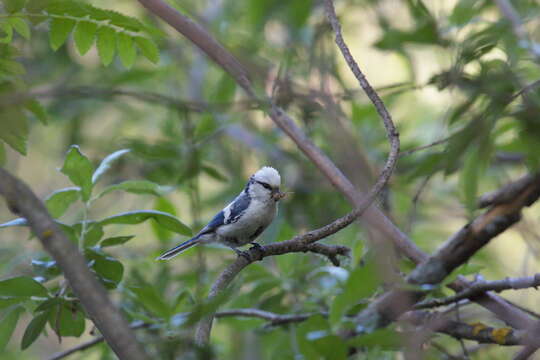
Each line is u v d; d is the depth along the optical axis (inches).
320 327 179.5
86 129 668.1
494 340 244.2
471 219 238.4
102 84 526.9
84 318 286.0
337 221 250.8
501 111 208.2
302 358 186.7
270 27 569.9
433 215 447.8
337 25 263.6
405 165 475.8
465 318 305.9
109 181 516.4
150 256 451.5
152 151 462.6
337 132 282.7
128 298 333.4
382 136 489.7
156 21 577.9
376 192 239.5
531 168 209.3
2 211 552.4
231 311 331.3
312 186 492.7
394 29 324.8
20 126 257.4
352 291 175.9
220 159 583.5
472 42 271.3
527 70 290.0
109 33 298.4
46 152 690.2
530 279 248.8
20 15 275.0
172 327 233.9
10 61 280.7
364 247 283.1
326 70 327.6
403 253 274.8
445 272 239.9
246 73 333.4
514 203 229.9
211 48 307.7
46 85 551.8
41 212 164.1
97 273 281.6
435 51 338.6
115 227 534.6
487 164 216.4
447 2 367.2
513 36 277.7
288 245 273.9
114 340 158.4
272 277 365.7
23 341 271.6
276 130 561.6
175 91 626.8
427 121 564.4
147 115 637.9
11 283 259.9
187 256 448.8
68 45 563.5
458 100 257.1
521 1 345.7
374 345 179.3
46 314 271.6
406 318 260.2
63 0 275.1
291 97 333.1
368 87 252.5
